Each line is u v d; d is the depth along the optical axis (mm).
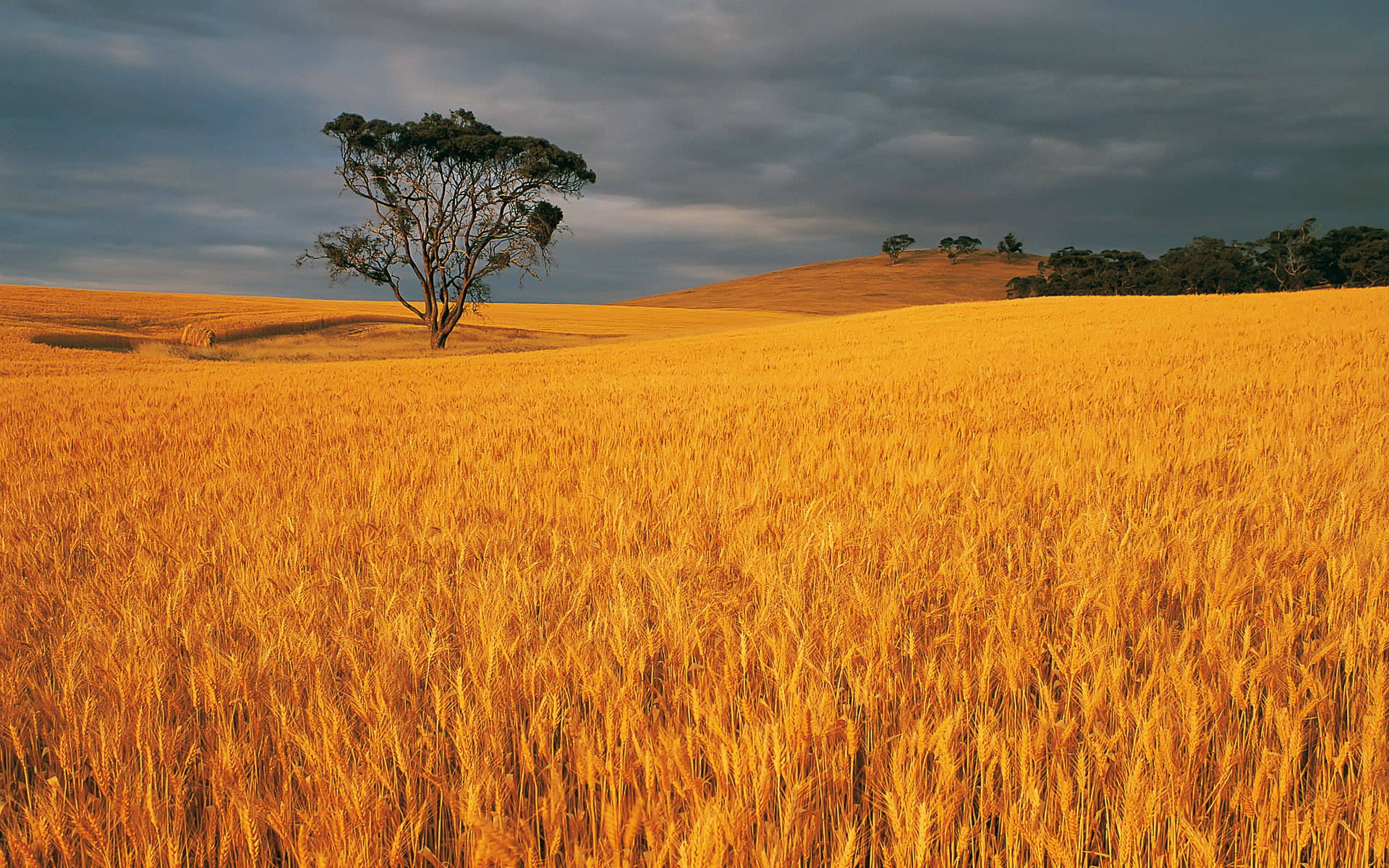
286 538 4809
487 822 1685
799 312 138375
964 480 5766
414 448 9008
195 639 3018
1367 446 6391
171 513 5562
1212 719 2312
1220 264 103312
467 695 2486
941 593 3480
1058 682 2627
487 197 52969
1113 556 3621
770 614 2980
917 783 1953
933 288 170125
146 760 2283
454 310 55500
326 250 49906
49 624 3334
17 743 2318
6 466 8422
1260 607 3049
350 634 3045
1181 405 10016
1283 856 1858
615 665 2752
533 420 11227
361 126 48906
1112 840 1989
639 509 5363
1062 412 10164
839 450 7434
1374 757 1963
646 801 2018
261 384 21125
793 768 2146
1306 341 19469
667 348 38875
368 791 1999
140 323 59469
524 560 4125
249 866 1998
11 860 1954
